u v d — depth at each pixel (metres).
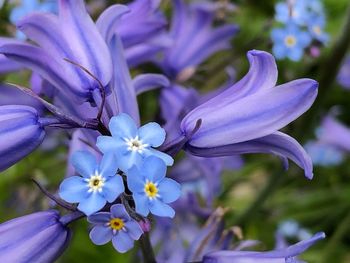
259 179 0.30
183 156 0.21
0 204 0.24
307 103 0.13
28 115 0.14
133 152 0.13
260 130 0.14
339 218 0.30
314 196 0.30
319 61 0.27
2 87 0.17
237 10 0.27
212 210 0.20
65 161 0.23
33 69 0.14
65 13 0.14
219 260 0.15
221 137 0.14
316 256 0.28
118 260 0.26
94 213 0.13
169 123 0.19
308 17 0.25
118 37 0.15
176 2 0.22
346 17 0.23
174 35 0.22
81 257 0.26
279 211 0.29
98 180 0.13
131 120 0.13
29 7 0.23
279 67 0.29
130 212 0.13
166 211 0.13
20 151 0.13
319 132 0.29
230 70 0.23
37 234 0.13
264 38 0.26
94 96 0.14
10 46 0.14
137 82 0.16
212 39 0.22
